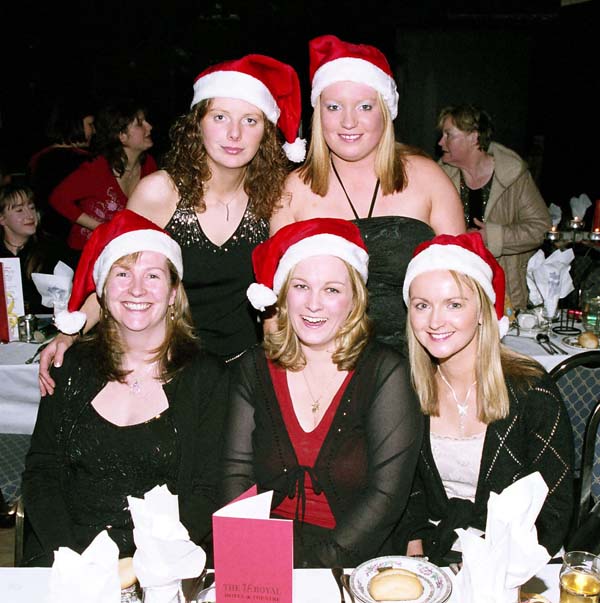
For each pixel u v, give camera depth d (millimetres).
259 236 2639
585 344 3373
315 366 2035
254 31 8781
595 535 2061
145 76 8875
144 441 2062
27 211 3859
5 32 8539
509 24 7109
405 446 1977
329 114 2420
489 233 3893
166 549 1269
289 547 1274
